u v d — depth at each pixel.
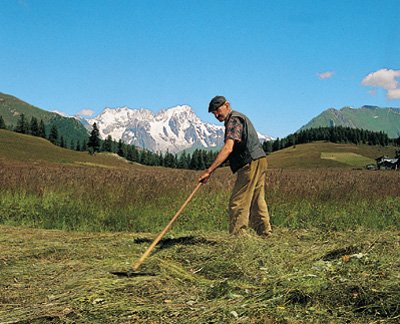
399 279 3.88
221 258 5.61
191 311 3.87
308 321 3.42
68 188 13.15
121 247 7.11
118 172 17.47
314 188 12.41
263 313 3.60
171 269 5.30
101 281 4.80
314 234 7.61
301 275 4.36
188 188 13.09
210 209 11.30
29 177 14.61
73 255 6.54
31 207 11.52
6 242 7.61
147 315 3.86
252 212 7.64
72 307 4.12
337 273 4.25
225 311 3.75
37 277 5.46
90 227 10.51
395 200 11.98
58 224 10.67
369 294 3.63
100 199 11.86
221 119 7.45
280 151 186.50
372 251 4.96
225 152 7.03
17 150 94.19
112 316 3.89
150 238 7.75
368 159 158.00
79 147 176.50
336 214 10.63
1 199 12.05
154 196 12.14
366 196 12.09
